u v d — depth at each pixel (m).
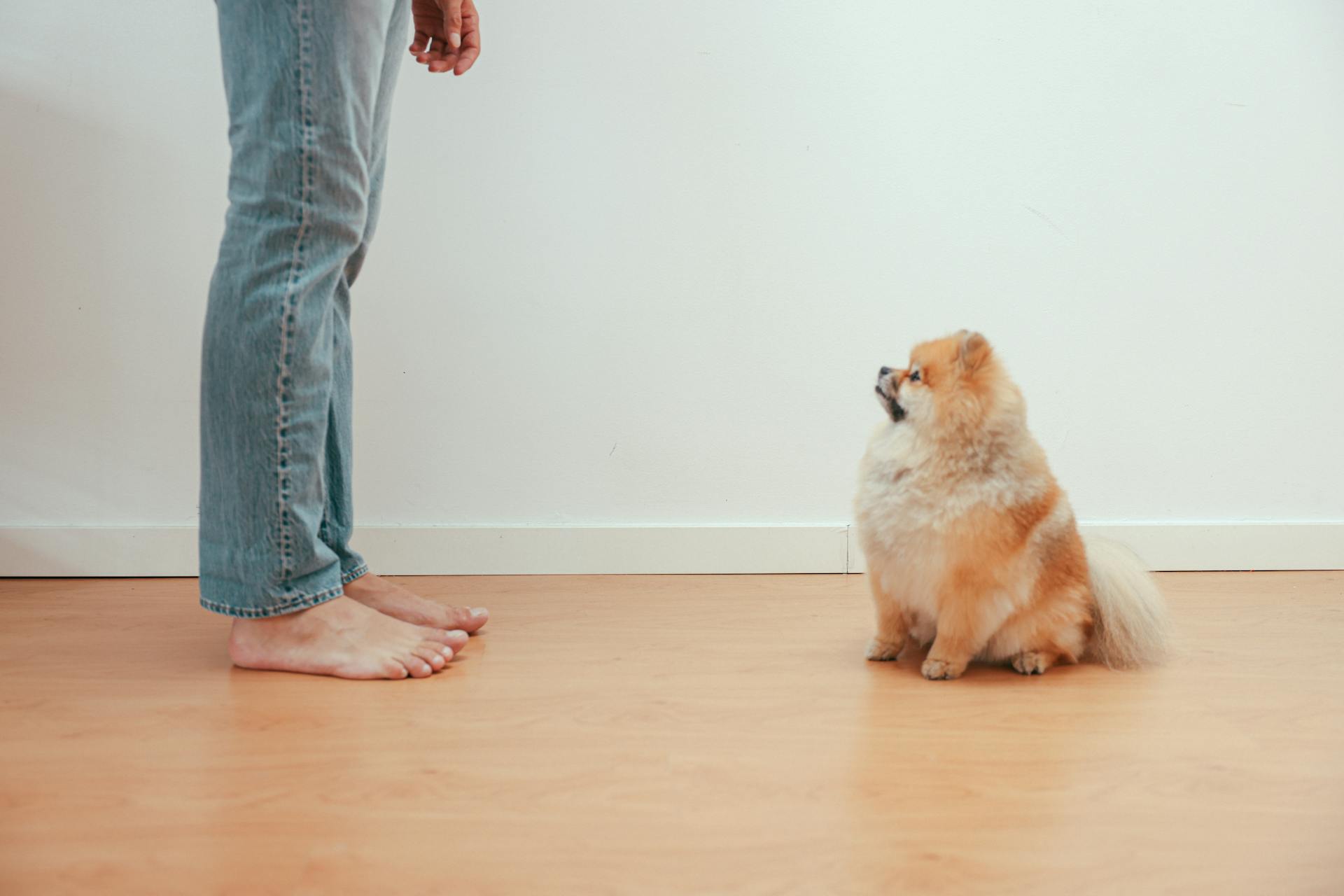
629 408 2.16
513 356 2.14
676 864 0.81
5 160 2.05
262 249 1.30
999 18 2.15
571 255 2.14
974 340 1.36
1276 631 1.67
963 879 0.79
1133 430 2.21
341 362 1.60
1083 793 0.96
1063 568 1.41
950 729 1.16
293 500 1.35
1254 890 0.78
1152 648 1.45
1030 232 2.17
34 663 1.41
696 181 2.14
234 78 1.31
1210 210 2.18
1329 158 2.18
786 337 2.17
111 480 2.10
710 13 2.12
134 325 2.08
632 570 2.16
